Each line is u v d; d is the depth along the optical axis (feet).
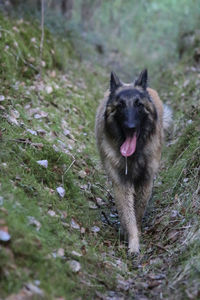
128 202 16.88
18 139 17.37
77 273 12.32
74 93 29.12
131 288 12.82
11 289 9.74
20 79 24.90
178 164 20.70
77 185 18.39
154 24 70.64
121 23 69.26
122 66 49.98
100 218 17.79
